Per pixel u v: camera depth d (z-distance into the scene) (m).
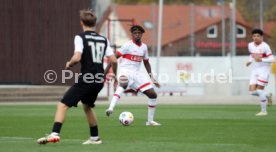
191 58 101.81
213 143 31.86
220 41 171.88
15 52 85.81
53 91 82.94
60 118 29.69
